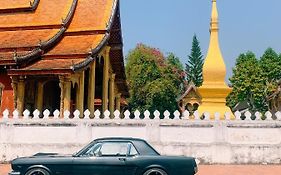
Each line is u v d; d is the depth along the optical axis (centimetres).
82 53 2803
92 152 1255
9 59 2639
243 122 1958
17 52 2802
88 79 3184
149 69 6831
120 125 1989
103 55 3288
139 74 6800
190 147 1948
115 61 3784
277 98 5994
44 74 2611
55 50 2909
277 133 1948
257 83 7050
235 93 7225
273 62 7119
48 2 3378
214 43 2372
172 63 7969
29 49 2827
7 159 2008
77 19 3278
